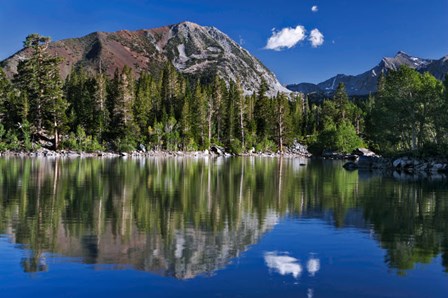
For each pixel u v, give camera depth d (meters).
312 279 10.40
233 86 145.38
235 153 120.44
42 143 90.44
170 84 132.50
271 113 136.50
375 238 14.74
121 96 104.31
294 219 18.23
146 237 14.38
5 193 25.12
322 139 121.06
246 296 9.27
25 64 91.81
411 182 37.66
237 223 17.11
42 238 13.99
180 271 10.82
